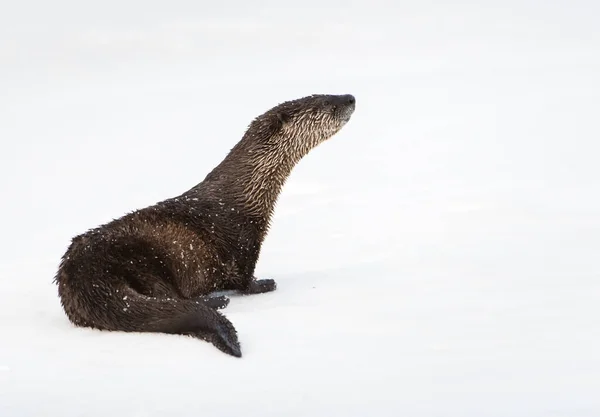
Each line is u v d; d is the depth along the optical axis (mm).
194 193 32719
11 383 22797
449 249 38625
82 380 22734
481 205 49906
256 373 22688
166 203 31703
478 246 38719
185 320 25547
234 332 24656
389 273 33906
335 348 24172
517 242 39031
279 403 20812
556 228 41688
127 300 26672
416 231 44438
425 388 21250
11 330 28000
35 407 21141
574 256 35312
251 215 32844
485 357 23047
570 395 20594
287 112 33781
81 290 27406
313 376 22281
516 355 23094
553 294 28906
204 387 21906
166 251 30000
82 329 27531
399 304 28406
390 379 21875
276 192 33844
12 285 36656
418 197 54469
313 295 30844
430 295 29547
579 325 25328
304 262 39844
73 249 28750
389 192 57906
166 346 24953
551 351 23297
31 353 25188
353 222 48750
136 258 28875
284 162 33906
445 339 24547
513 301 28266
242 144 33344
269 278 35562
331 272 35375
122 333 26484
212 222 31781
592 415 19516
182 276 30469
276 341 24969
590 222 42812
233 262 32062
